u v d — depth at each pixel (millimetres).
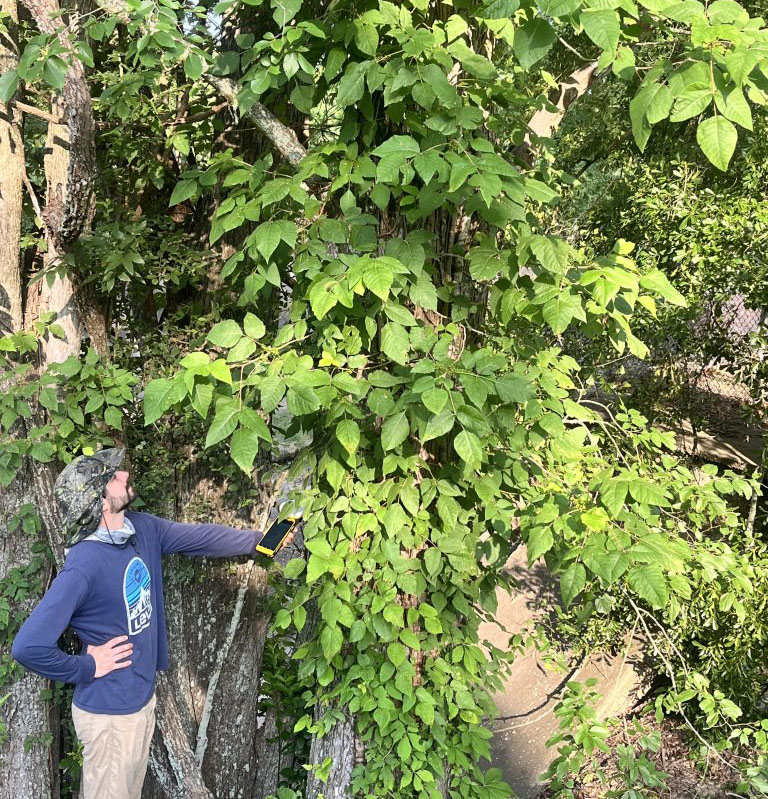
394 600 3092
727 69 1756
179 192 2859
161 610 3195
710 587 5367
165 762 4102
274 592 5258
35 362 3789
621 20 2248
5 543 3844
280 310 4566
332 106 3576
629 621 6566
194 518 4551
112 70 4238
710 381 7102
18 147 3576
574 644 6949
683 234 5598
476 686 3537
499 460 3094
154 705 3158
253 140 4289
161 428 4348
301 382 2242
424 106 2285
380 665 3248
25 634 2715
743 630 5652
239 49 4027
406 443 3031
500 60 3363
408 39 2332
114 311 4516
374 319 2967
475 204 2449
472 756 3572
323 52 2754
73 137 3336
